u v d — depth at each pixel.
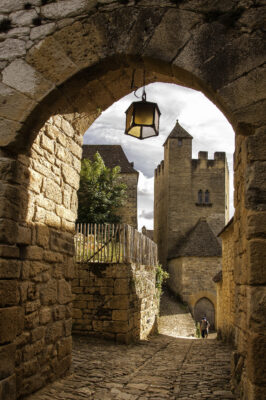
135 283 12.13
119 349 9.95
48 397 4.96
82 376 6.36
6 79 4.65
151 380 6.43
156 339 14.29
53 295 5.70
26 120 4.57
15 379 4.39
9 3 4.79
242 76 4.14
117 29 4.50
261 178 3.89
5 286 4.30
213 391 5.61
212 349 11.38
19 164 4.82
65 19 4.64
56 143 5.96
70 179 6.50
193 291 30.20
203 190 39.53
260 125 4.02
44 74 4.61
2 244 4.30
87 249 11.37
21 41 4.70
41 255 5.35
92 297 11.08
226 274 13.97
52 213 5.77
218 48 4.23
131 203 30.61
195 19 4.34
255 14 4.22
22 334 4.77
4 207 4.36
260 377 3.57
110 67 4.66
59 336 5.85
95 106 6.08
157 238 46.75
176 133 40.31
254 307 3.68
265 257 3.75
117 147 33.91
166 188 40.78
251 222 3.83
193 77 4.34
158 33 4.39
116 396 5.29
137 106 5.34
